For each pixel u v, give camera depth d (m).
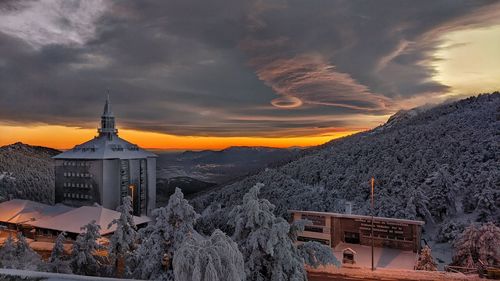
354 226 40.91
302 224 18.75
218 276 12.74
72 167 94.81
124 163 93.94
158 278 19.45
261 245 16.75
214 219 42.47
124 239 26.00
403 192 72.88
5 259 24.67
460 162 77.25
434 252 49.53
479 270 29.61
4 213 62.25
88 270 26.16
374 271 29.06
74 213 55.56
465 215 60.88
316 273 28.02
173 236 20.03
